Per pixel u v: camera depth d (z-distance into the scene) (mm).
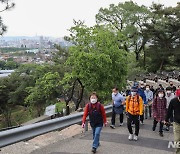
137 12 59406
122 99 11867
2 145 6656
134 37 60594
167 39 65375
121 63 21297
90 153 7957
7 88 45125
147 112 15750
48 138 9680
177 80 49625
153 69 69812
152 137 10328
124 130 11422
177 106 7184
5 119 49594
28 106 40531
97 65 19734
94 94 8086
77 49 21000
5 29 21438
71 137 9883
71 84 25828
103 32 21391
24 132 7461
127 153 8102
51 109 29891
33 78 39000
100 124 8086
